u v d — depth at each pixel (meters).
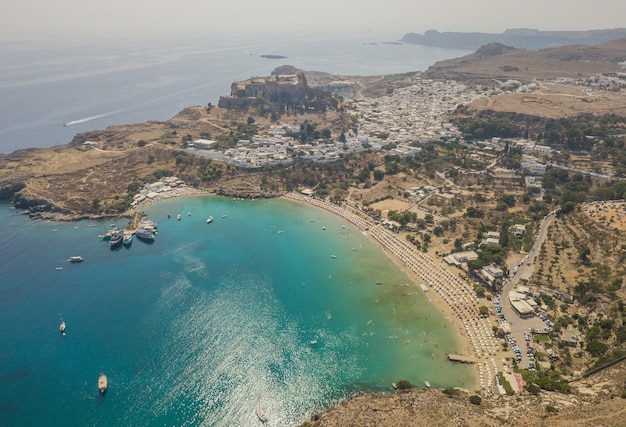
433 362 192.38
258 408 172.50
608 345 180.62
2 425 164.62
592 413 135.88
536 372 177.75
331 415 158.12
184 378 186.50
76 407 172.12
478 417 143.62
